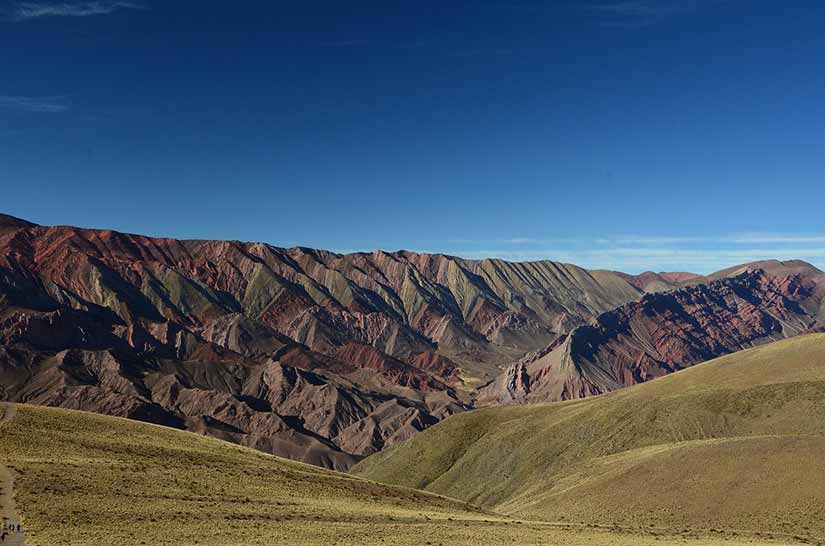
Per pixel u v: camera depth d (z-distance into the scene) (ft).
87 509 199.62
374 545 187.32
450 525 233.55
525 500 414.00
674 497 318.86
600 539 220.43
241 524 203.51
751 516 288.92
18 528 175.73
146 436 319.27
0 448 253.03
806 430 423.64
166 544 173.99
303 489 277.23
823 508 281.13
